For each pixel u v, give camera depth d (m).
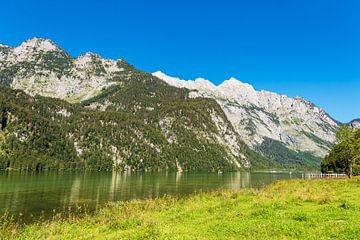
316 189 52.62
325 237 19.75
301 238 20.08
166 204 48.06
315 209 30.41
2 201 73.44
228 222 26.41
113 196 84.06
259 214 28.84
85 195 86.31
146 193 91.88
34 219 51.47
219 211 33.94
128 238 23.02
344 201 33.84
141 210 43.75
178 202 49.44
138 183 137.88
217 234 22.67
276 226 23.27
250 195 48.44
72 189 104.19
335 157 128.75
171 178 191.88
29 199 77.25
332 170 151.62
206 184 134.38
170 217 33.34
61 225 36.25
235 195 48.91
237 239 20.64
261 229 22.78
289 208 32.22
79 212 58.09
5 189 101.06
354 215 26.06
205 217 31.09
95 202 72.25
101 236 26.95
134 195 86.31
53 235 30.97
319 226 22.77
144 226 27.72
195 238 21.33
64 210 61.00
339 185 59.34
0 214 56.16
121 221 31.33
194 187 115.75
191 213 34.12
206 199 50.84
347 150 95.00
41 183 127.88
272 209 31.98
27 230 34.41
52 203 70.56
